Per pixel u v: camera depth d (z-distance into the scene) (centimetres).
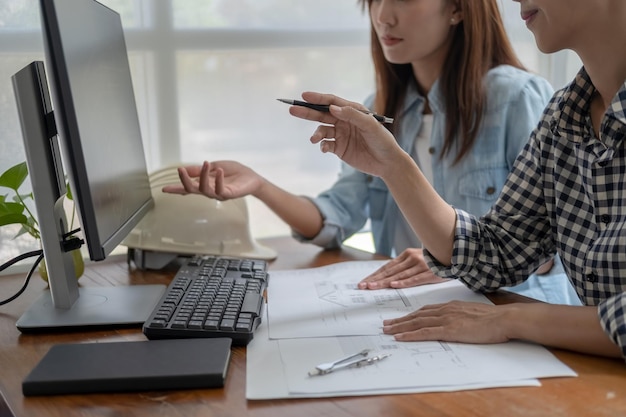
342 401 83
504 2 210
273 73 197
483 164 178
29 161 108
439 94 180
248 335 99
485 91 177
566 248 121
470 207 179
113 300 119
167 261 148
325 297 121
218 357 91
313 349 97
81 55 102
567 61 218
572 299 194
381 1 174
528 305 101
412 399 83
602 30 107
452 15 175
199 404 83
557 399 83
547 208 126
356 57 205
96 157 102
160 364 89
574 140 117
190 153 192
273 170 202
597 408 80
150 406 82
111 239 103
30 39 163
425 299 121
